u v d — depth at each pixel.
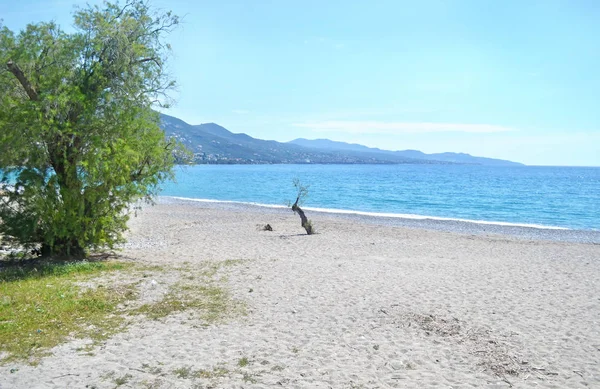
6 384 6.82
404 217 37.03
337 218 35.59
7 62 14.01
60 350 8.20
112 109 15.17
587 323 10.18
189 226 28.73
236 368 7.59
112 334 9.08
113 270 14.62
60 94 14.22
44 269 14.23
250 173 162.50
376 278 14.24
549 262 17.83
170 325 9.70
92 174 14.97
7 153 13.88
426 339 9.10
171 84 17.25
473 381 7.25
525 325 9.99
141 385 6.90
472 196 61.91
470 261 17.86
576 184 96.62
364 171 199.75
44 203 14.70
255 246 21.03
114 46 15.45
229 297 11.86
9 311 10.05
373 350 8.50
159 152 16.61
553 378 7.40
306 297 11.97
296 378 7.25
